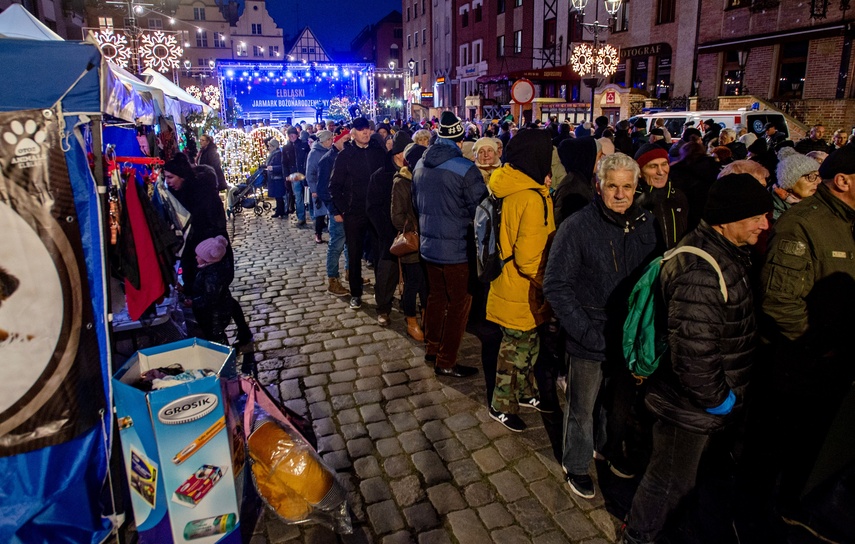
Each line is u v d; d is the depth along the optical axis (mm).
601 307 2801
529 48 30984
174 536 2533
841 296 2598
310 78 21406
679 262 2203
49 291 2361
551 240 3277
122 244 3037
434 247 4133
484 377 4426
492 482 3203
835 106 15875
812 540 2018
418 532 2842
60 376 2408
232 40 58375
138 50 11109
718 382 2137
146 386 2738
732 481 3139
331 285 6449
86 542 2643
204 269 4559
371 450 3514
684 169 4332
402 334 5289
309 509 2793
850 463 1867
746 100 17484
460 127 4066
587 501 3047
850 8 15305
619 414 3174
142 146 5043
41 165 2301
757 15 17969
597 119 9805
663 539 2746
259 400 3072
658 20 22047
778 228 2693
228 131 12477
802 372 2717
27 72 2311
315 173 8609
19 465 2438
